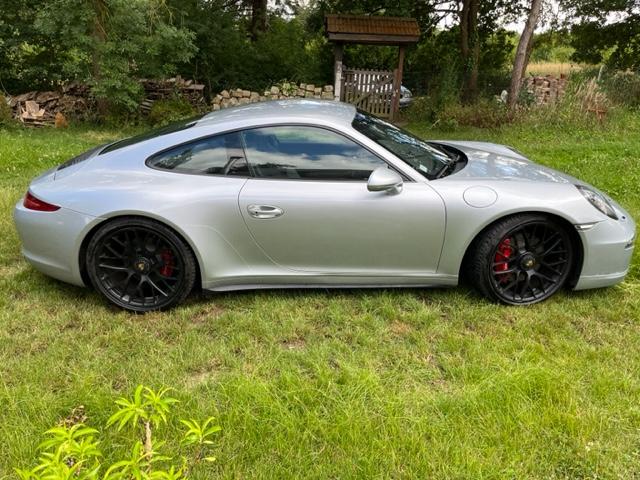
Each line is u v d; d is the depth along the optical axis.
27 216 3.08
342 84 12.66
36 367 2.54
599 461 1.98
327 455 2.01
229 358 2.63
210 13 13.95
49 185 3.11
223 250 3.03
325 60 15.49
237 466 1.96
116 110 11.20
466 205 2.94
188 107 11.45
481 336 2.85
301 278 3.13
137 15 10.26
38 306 3.16
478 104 11.70
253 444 2.05
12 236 4.13
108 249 3.03
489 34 17.92
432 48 17.97
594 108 10.42
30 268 3.62
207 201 2.94
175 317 3.05
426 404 2.27
